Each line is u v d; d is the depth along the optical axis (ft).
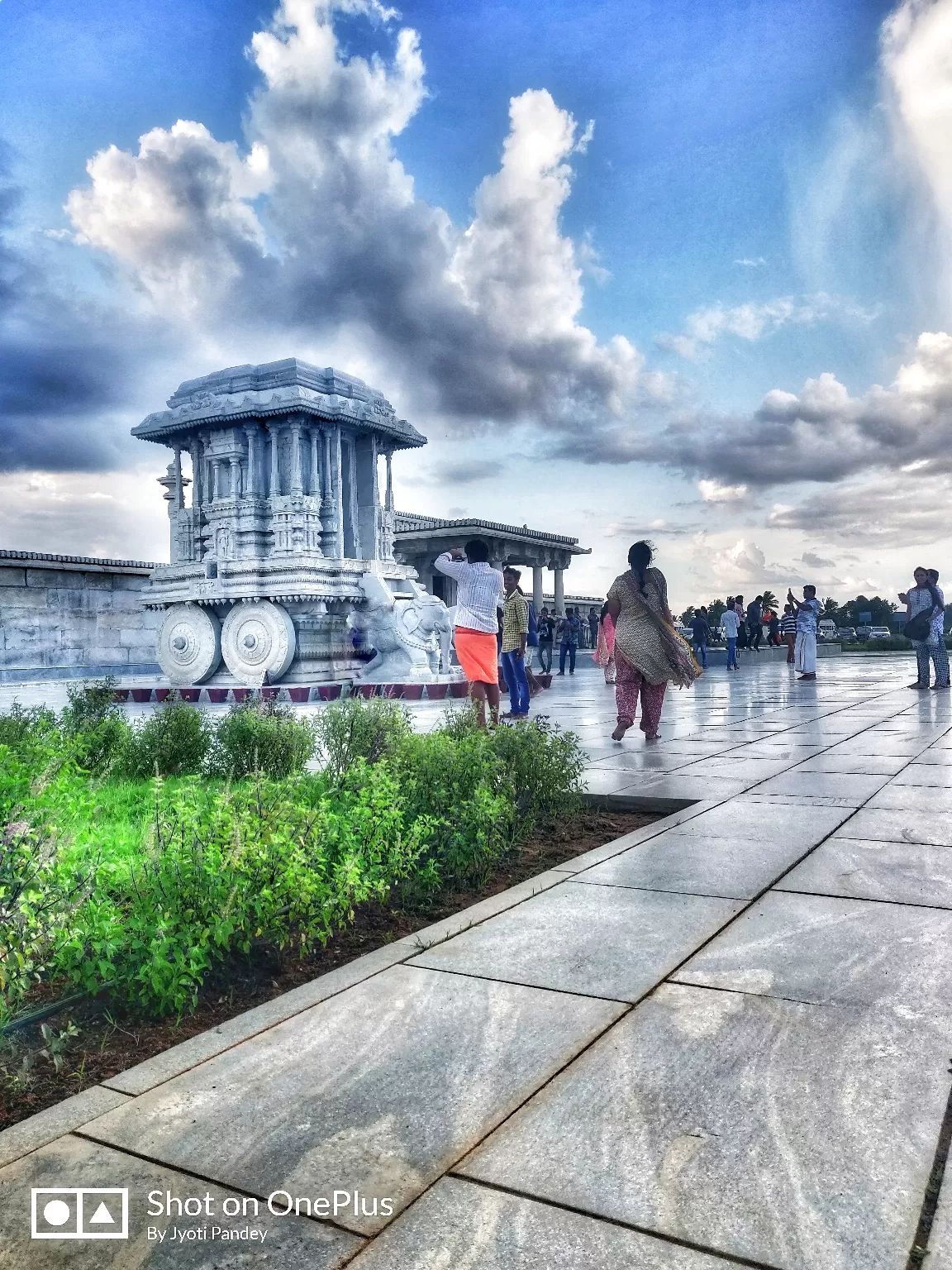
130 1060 8.64
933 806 17.79
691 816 17.62
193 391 65.72
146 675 84.74
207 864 10.83
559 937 11.00
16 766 14.10
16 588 75.25
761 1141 6.49
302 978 10.69
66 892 9.73
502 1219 5.75
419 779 16.38
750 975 9.55
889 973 9.45
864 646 139.23
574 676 81.35
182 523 66.28
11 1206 6.12
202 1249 5.62
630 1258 5.36
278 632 58.23
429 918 12.78
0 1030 8.89
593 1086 7.36
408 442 70.85
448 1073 7.69
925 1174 6.04
